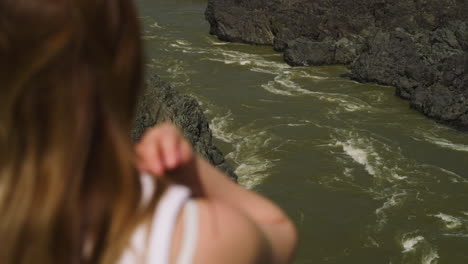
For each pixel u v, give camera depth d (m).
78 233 0.87
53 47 0.84
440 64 31.34
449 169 24.20
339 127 27.50
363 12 39.34
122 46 0.90
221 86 32.03
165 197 0.90
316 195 22.36
